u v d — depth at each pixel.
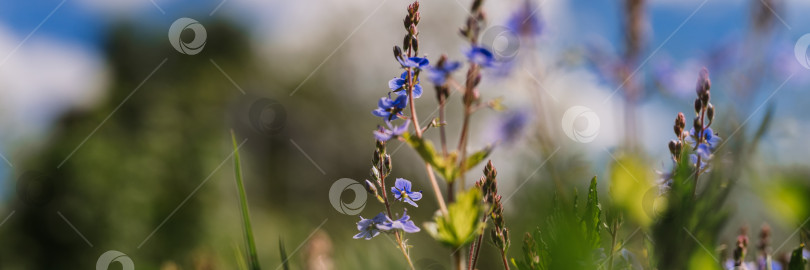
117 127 4.30
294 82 6.50
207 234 4.07
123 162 4.05
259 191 4.79
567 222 0.59
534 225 0.63
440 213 0.67
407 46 0.70
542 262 0.63
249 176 4.66
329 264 0.79
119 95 4.60
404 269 0.74
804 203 0.66
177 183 4.17
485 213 0.67
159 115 4.34
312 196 5.07
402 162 2.84
